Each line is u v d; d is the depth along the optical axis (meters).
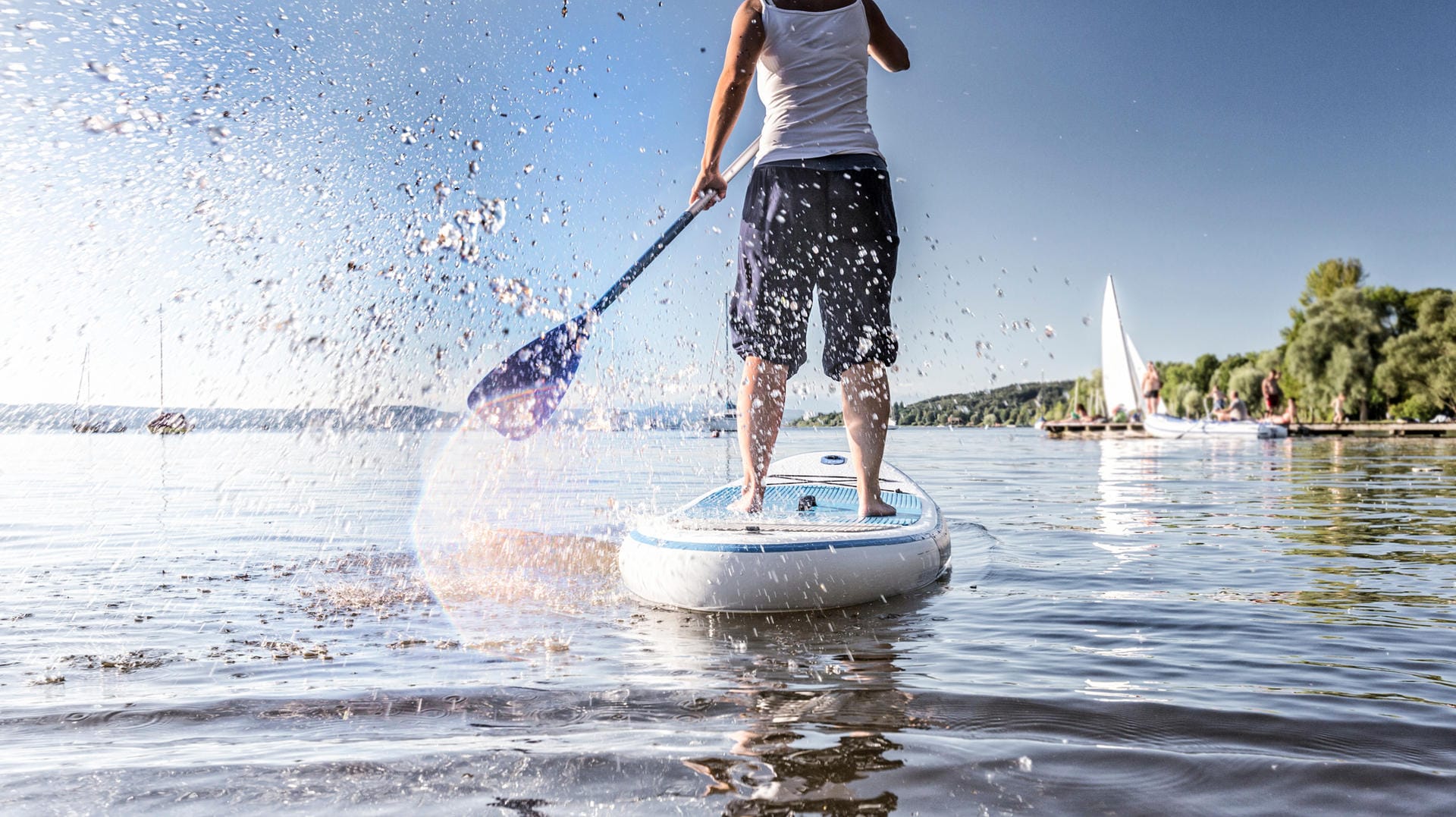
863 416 2.97
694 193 3.15
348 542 3.79
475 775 1.27
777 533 2.66
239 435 17.42
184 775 1.27
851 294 2.95
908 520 2.95
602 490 5.86
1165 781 1.25
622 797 1.19
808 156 2.91
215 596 2.66
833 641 2.14
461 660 1.94
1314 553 3.64
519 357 2.94
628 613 2.46
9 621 2.32
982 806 1.16
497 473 7.16
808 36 2.90
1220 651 2.04
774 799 1.19
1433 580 2.99
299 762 1.33
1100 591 2.80
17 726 1.50
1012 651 2.03
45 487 6.93
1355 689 1.72
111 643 2.09
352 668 1.88
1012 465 11.66
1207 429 27.27
